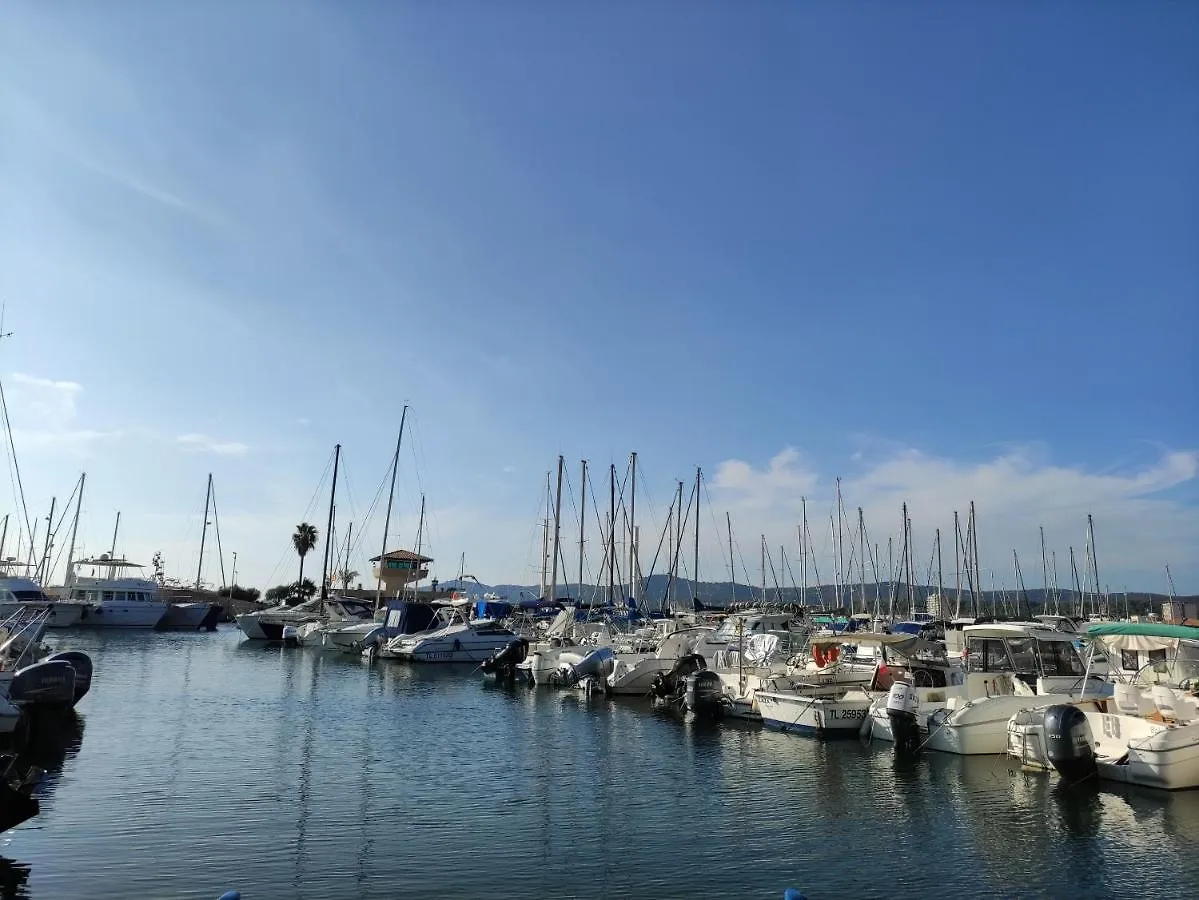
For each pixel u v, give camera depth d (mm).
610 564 61281
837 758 21641
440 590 87312
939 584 74688
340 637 57344
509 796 17812
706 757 21906
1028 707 21578
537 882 12719
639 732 25828
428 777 19500
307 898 11945
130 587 77750
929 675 25609
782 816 16359
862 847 14469
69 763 20156
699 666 32125
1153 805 16688
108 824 15258
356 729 26062
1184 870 13312
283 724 26750
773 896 12273
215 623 81750
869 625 50531
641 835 15094
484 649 48031
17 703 22109
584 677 35156
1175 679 20938
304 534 108875
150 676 40062
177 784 18344
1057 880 12953
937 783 18844
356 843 14445
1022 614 77000
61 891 11992
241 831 15000
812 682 27047
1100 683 23250
